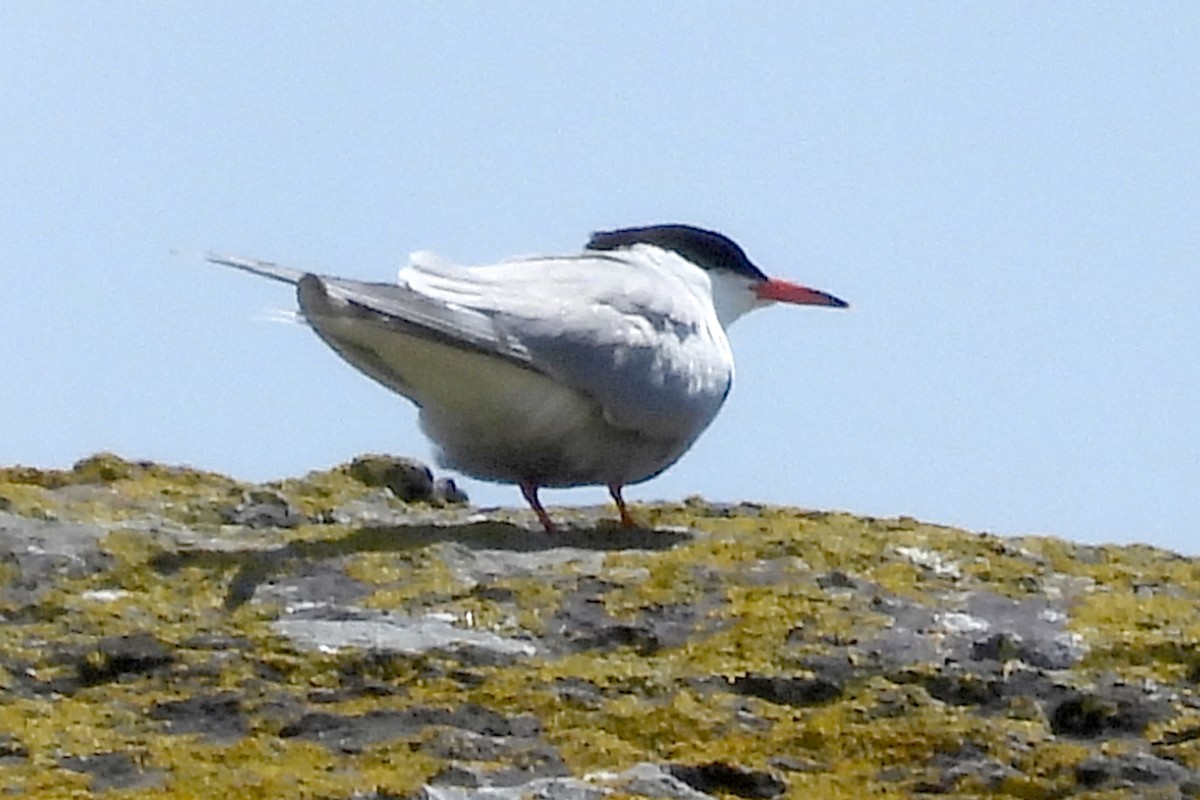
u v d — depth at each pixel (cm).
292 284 1054
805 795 662
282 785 642
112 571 883
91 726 708
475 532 1011
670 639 817
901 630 809
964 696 755
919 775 684
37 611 823
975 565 918
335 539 953
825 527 1042
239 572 889
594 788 649
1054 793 676
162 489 1063
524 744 696
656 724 714
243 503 1055
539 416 1134
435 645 786
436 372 1117
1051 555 984
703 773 673
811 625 820
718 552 937
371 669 765
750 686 757
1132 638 795
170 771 663
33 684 755
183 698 732
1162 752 700
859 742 702
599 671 758
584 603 851
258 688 744
